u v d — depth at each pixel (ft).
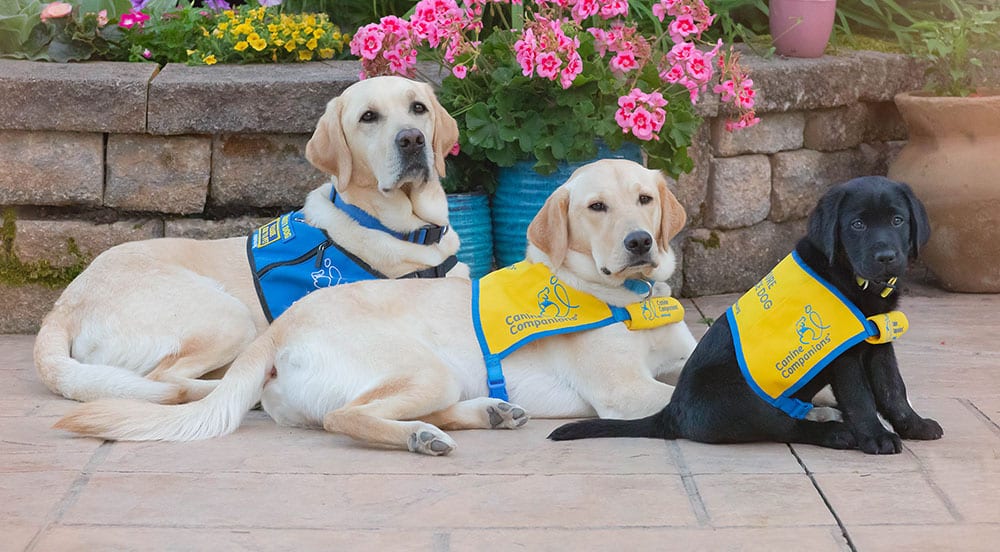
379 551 9.32
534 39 15.89
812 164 19.81
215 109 16.90
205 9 20.86
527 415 12.61
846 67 19.62
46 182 17.02
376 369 12.21
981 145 18.40
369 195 14.75
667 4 16.80
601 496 10.44
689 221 18.98
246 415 13.28
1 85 16.49
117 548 9.39
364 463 11.37
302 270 14.61
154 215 17.43
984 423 12.43
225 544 9.46
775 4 20.02
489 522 9.87
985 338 16.22
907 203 11.30
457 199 17.24
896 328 11.27
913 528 9.66
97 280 14.21
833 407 12.47
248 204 17.52
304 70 18.10
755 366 11.49
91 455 11.62
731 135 18.90
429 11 16.60
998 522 9.76
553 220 12.93
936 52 20.31
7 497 10.48
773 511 10.07
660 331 13.17
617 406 12.64
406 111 14.47
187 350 13.78
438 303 13.08
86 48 18.93
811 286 11.38
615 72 16.89
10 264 17.17
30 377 14.73
